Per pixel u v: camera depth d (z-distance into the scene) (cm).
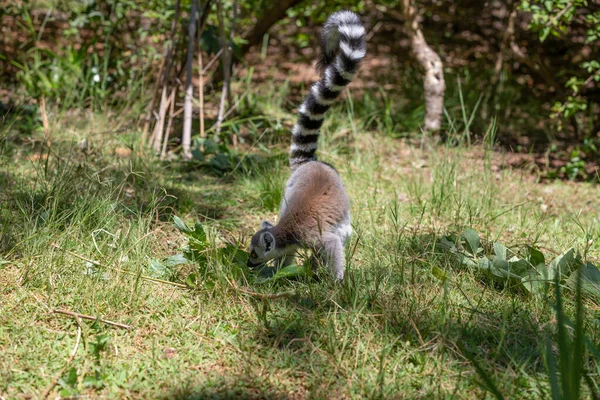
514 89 1088
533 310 457
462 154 777
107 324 410
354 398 354
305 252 504
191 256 482
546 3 772
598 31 801
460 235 542
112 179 577
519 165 839
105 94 899
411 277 477
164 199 614
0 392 341
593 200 721
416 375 376
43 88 898
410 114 980
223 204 653
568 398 313
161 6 951
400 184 731
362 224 593
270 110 951
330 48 577
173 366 372
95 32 965
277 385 364
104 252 493
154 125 824
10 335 390
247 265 482
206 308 436
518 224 629
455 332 417
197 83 973
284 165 772
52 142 741
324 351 394
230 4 970
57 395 345
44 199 566
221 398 349
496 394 321
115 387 353
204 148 788
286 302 452
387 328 416
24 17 1024
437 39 1235
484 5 1207
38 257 469
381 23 1295
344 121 902
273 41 1377
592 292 469
